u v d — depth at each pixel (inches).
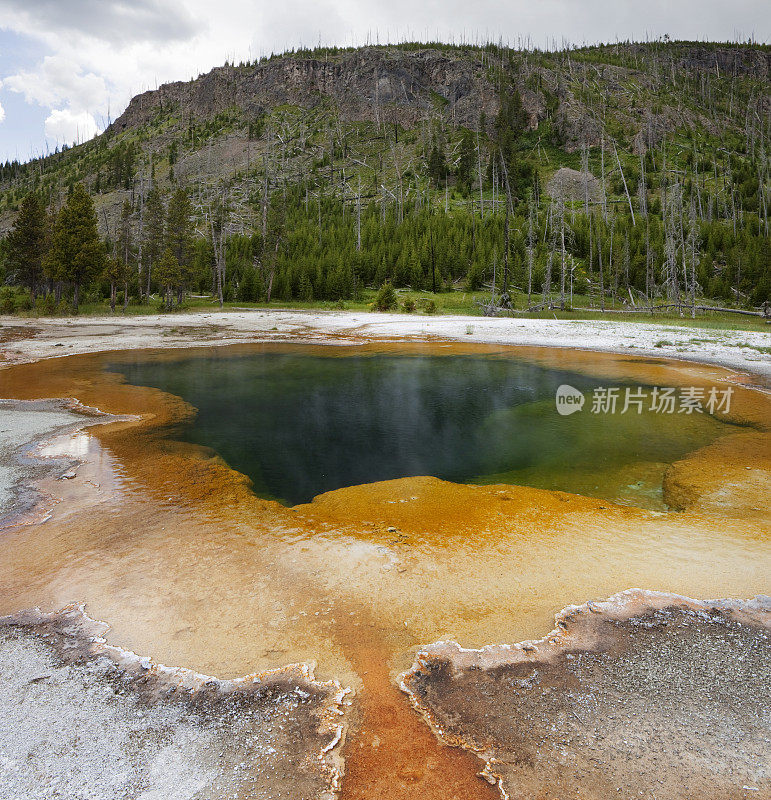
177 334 1166.3
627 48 6574.8
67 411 473.1
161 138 6668.3
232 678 135.3
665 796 99.9
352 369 762.2
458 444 403.9
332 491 295.4
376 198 4168.3
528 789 102.0
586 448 384.8
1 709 125.3
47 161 7455.7
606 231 2546.8
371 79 6314.0
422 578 188.5
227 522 243.3
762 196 3127.5
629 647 147.6
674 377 652.7
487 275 2208.4
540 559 203.9
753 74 6304.1
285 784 103.7
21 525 237.3
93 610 168.4
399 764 108.4
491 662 141.1
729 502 266.5
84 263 1583.4
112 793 101.9
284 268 2325.3
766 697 128.0
